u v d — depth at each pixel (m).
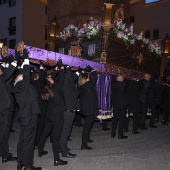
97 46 9.28
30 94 4.43
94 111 5.77
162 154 5.76
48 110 4.86
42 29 32.16
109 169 4.75
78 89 5.85
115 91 6.84
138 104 7.52
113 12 8.79
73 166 4.85
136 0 29.23
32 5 30.70
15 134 7.35
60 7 12.12
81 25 11.22
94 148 6.05
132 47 10.55
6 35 30.81
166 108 9.17
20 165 4.52
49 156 5.39
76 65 7.42
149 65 12.18
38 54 6.57
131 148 6.19
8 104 4.68
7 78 4.68
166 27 27.59
